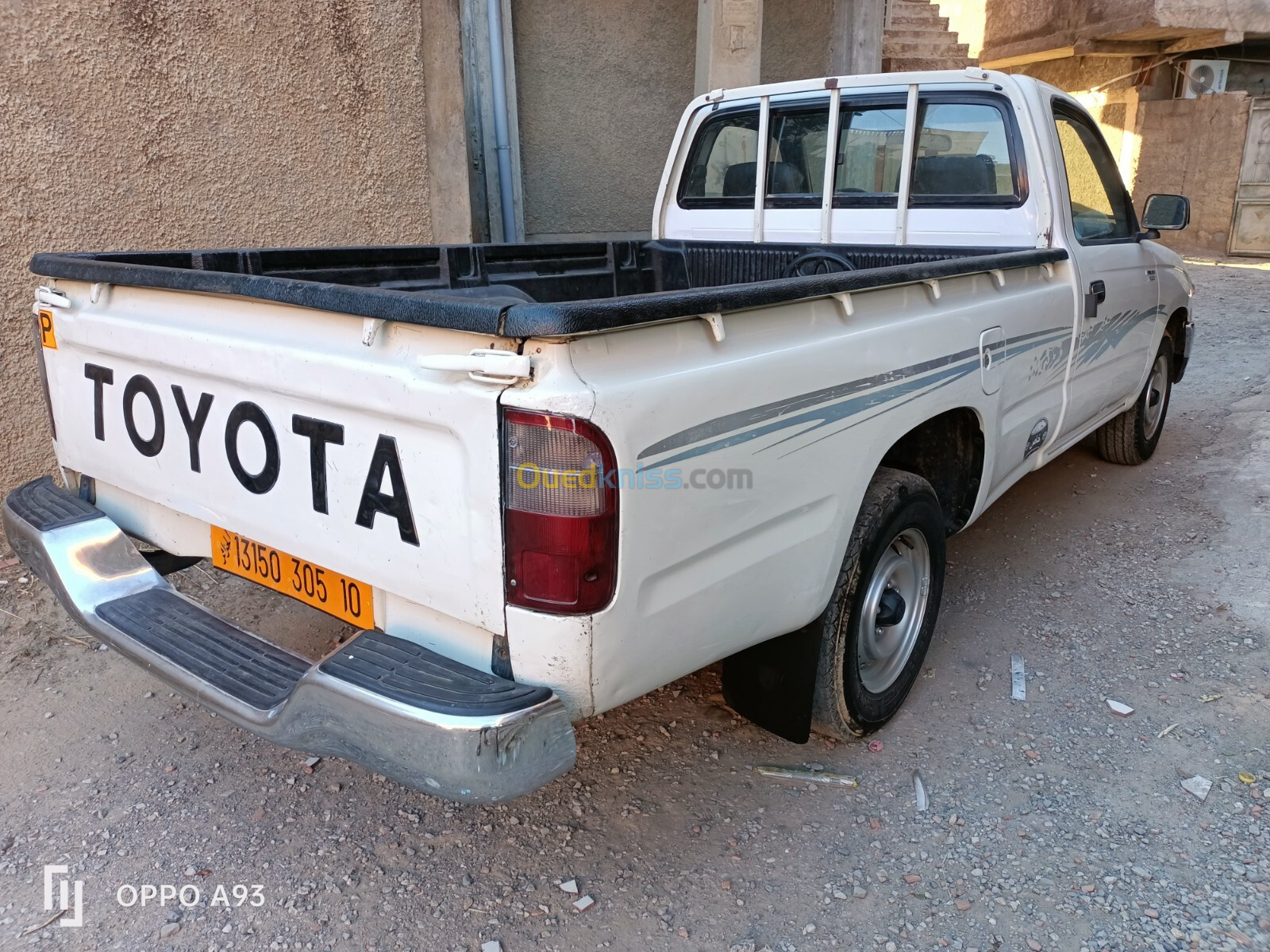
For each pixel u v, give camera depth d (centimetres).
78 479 281
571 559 171
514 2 663
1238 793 263
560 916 223
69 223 401
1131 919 220
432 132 525
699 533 194
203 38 426
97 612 232
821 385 220
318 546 208
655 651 192
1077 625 360
